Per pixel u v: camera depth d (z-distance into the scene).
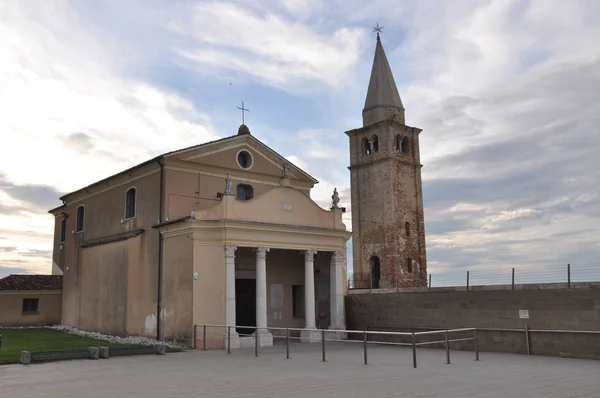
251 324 27.00
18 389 11.74
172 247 24.36
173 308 23.70
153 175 27.27
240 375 13.87
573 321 18.45
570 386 11.65
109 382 12.73
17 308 34.81
